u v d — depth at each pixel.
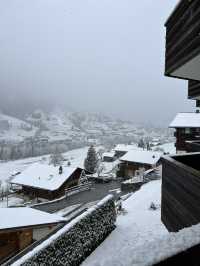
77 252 10.21
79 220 10.62
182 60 5.09
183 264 1.48
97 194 31.05
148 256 1.43
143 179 32.31
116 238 11.95
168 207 6.02
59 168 36.81
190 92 7.45
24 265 8.09
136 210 16.80
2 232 12.19
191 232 1.64
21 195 36.47
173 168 5.62
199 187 4.11
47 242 9.09
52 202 28.48
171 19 5.78
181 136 31.25
